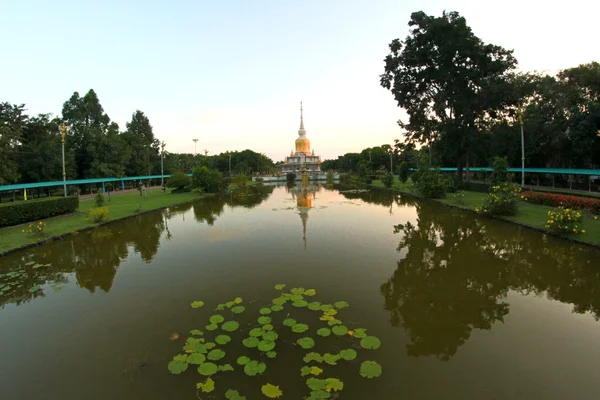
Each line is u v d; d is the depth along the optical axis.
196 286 9.38
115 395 5.05
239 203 29.69
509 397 4.93
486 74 30.09
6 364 5.96
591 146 28.58
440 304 8.16
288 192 41.88
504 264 11.09
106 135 45.03
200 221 19.95
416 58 31.52
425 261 11.51
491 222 17.88
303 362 5.73
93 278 10.32
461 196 28.08
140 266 11.34
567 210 14.05
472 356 5.98
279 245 13.78
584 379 5.34
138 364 5.81
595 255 11.63
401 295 8.66
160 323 7.27
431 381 5.28
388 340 6.48
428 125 34.34
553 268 10.61
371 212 22.72
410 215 21.16
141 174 53.00
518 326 7.11
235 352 6.04
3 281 10.26
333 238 14.90
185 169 80.94
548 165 37.25
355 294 8.71
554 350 6.20
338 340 6.40
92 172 41.69
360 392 5.01
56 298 8.90
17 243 13.85
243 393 5.00
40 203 18.92
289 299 8.32
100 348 6.37
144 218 21.30
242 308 7.77
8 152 29.86
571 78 30.14
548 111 32.38
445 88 30.77
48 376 5.57
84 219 19.53
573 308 7.97
